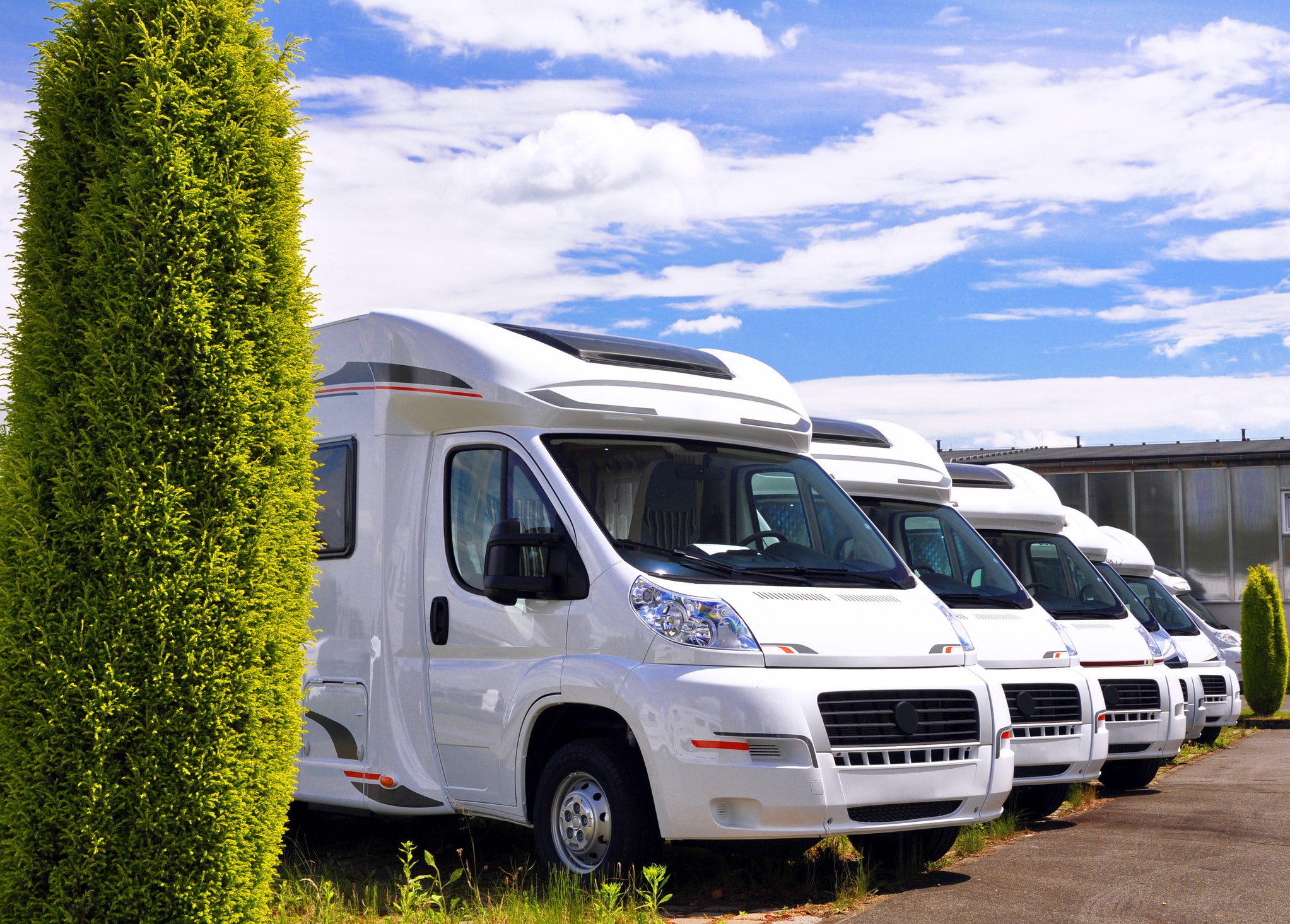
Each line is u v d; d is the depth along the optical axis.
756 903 6.35
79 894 4.41
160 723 4.46
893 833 6.40
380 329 7.59
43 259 4.58
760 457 7.46
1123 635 11.04
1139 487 26.33
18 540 4.41
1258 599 19.81
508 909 5.84
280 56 5.05
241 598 4.63
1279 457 25.03
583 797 6.33
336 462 7.76
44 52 4.66
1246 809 9.52
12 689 4.38
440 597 7.13
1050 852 7.74
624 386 7.13
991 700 6.73
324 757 7.62
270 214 4.88
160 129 4.59
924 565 9.51
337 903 6.16
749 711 5.84
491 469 7.05
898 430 10.44
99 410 4.46
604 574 6.38
